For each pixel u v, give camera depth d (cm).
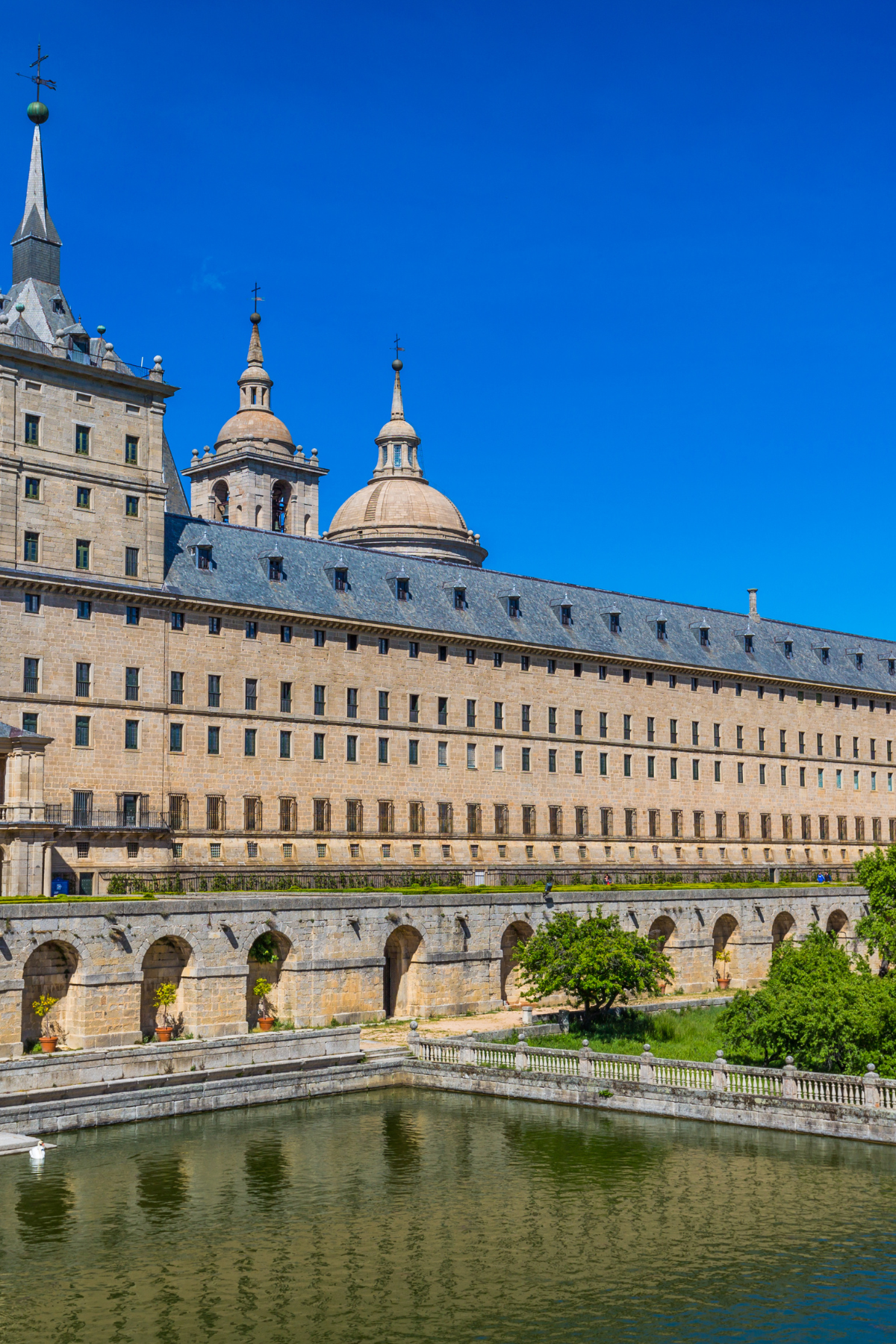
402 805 10731
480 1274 4309
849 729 14975
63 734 8744
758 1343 3841
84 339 9025
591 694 12319
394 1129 5984
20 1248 4481
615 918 8256
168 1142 5688
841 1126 5794
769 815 13888
